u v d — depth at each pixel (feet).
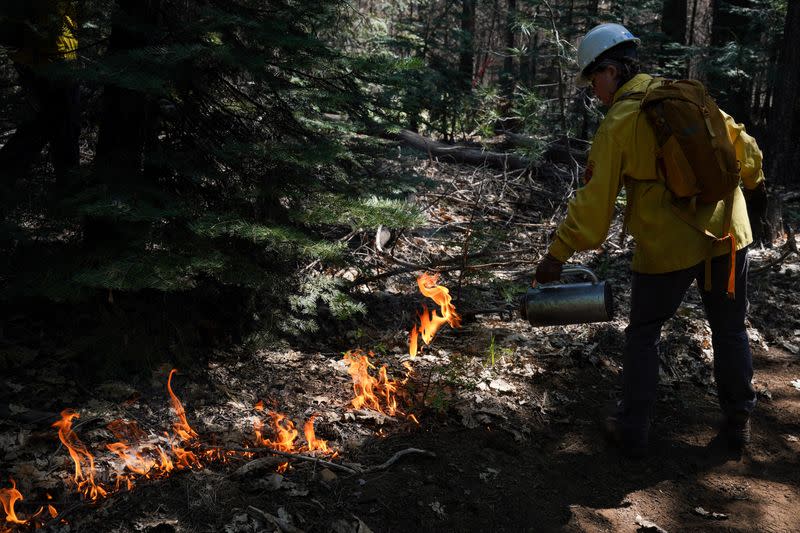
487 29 49.88
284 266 13.32
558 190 25.34
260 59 11.48
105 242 11.61
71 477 8.91
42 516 8.19
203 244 11.57
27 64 11.93
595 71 10.00
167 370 11.55
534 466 10.35
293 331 13.02
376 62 12.50
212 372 11.91
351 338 13.93
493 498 9.52
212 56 11.49
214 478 9.07
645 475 10.34
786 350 14.80
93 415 10.15
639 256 9.93
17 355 11.23
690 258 9.58
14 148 13.24
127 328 11.67
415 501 9.23
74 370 11.21
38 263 11.37
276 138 13.48
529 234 21.16
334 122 14.33
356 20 16.03
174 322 12.13
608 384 12.93
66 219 11.35
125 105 12.13
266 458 9.53
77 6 11.83
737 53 35.53
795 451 11.22
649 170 9.36
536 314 10.61
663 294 9.84
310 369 12.44
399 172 15.92
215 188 12.73
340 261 13.24
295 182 12.62
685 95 9.07
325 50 12.14
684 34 41.01
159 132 12.98
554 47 24.36
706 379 13.33
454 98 26.71
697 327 15.06
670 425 11.72
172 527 8.19
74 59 11.73
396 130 13.88
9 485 8.59
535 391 12.42
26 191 11.78
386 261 16.99
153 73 10.75
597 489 9.96
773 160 33.86
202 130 13.01
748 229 10.20
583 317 10.50
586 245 9.59
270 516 8.39
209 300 13.05
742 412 10.67
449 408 11.55
